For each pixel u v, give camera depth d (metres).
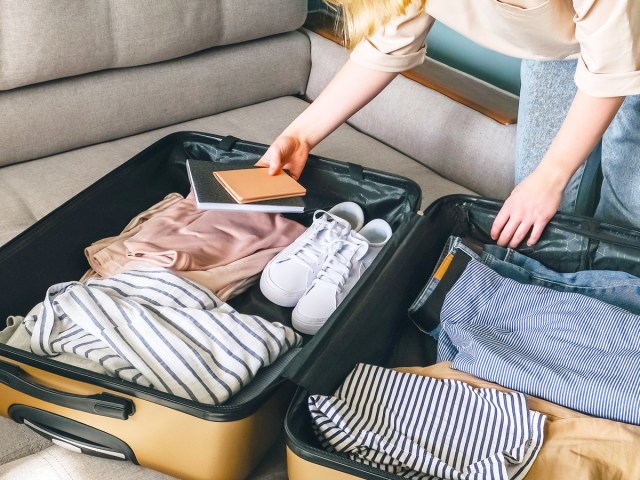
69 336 0.92
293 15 1.71
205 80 1.61
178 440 0.82
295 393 0.85
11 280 1.04
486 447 0.83
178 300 0.99
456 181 1.57
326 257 1.14
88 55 1.40
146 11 1.44
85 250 1.14
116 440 0.85
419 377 0.90
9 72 1.32
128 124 1.53
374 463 0.82
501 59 1.79
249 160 1.31
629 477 0.79
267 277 1.12
